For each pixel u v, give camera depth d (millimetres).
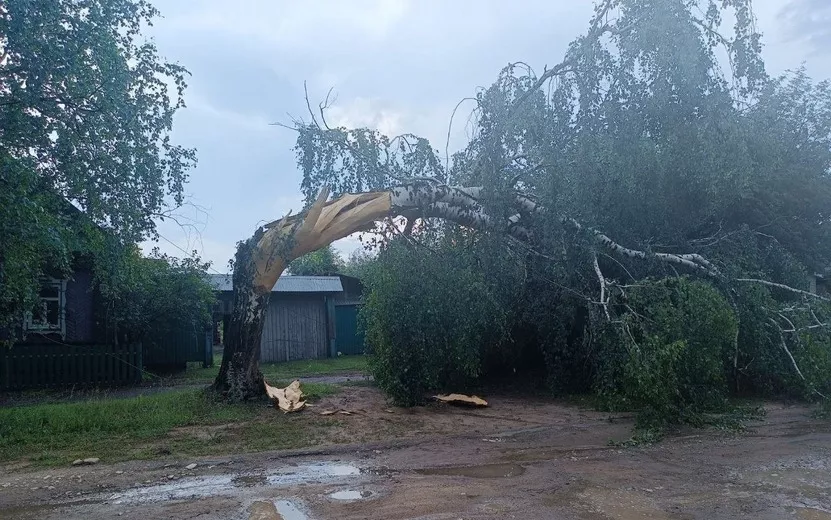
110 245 9922
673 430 9023
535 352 13797
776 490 6059
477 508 5473
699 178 10719
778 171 13492
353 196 10820
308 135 10016
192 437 8312
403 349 10836
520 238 11453
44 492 5949
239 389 10602
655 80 10562
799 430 9062
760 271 11750
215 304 18641
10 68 8422
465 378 12344
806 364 9992
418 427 9211
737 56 9859
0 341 13523
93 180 9398
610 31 10242
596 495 5887
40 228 7938
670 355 8758
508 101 10297
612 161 10188
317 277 22406
